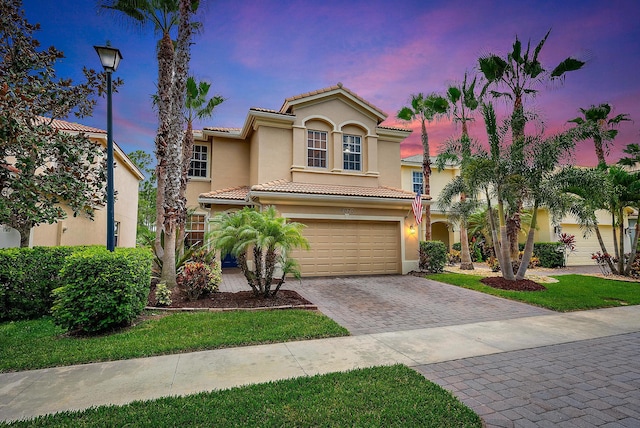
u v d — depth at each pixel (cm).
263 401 365
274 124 1502
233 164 1758
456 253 2083
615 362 514
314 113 1550
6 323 699
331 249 1396
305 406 355
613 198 1434
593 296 1034
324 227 1393
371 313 817
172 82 979
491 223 1286
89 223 1407
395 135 1695
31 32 883
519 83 1353
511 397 393
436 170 2459
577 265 2155
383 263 1466
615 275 1536
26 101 737
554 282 1288
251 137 1720
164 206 953
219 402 362
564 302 940
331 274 1388
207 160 1773
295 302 872
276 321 693
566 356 539
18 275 724
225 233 866
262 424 322
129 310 623
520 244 2294
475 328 700
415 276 1404
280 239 888
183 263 1052
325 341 597
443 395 386
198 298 891
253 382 421
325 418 333
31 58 850
